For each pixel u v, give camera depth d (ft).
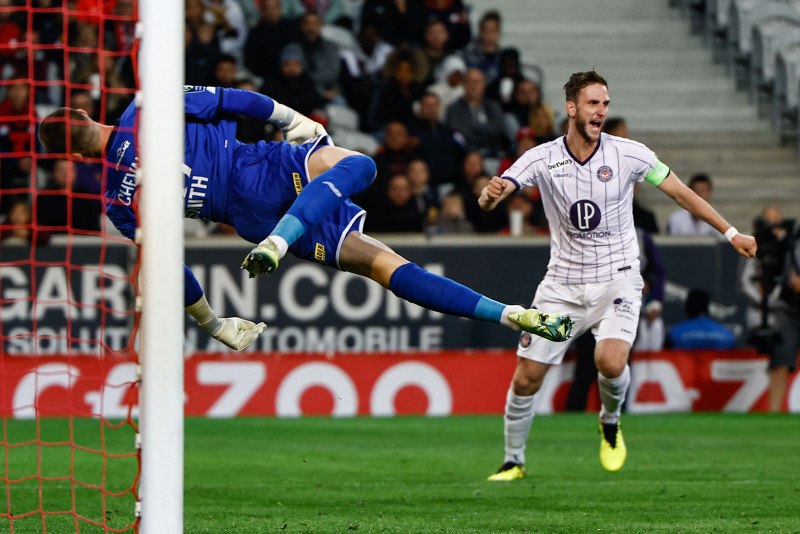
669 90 171.01
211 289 115.14
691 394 120.16
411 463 76.74
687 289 120.57
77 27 134.31
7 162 125.39
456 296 44.29
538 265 118.11
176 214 36.76
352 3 169.27
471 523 50.03
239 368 114.32
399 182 122.11
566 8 180.75
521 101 147.54
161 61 36.70
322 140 48.44
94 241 114.11
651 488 63.05
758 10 172.55
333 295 117.29
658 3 183.52
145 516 36.06
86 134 47.06
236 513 53.47
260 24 147.33
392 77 144.87
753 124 168.04
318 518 51.67
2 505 56.44
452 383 116.67
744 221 156.04
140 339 36.58
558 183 63.41
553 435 96.84
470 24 166.40
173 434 36.24
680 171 160.45
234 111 47.55
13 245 112.68
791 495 59.93
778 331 118.83
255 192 46.80
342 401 115.03
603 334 64.80
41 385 111.14
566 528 48.52
